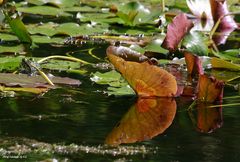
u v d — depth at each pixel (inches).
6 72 225.5
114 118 180.5
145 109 191.2
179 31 256.5
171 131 172.2
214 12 322.7
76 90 209.6
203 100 202.7
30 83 213.5
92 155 149.9
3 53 256.4
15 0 390.6
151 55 258.7
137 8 346.3
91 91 209.2
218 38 309.9
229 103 201.2
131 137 165.6
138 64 200.5
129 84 204.4
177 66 245.4
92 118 180.4
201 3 344.2
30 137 160.9
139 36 307.0
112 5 363.6
